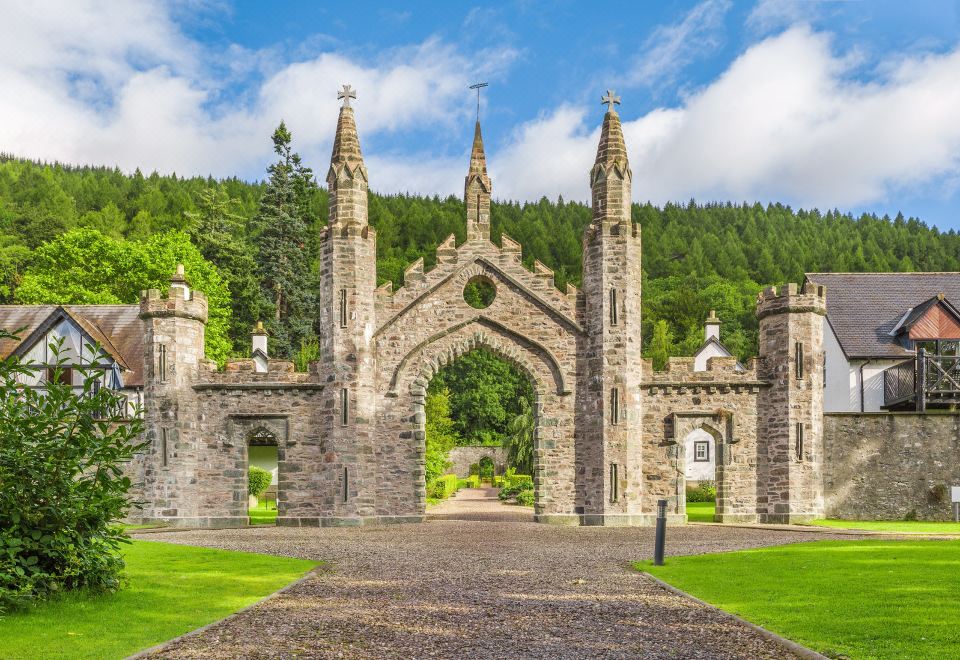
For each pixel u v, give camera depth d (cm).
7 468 1266
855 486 3306
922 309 4391
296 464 3272
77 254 5906
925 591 1376
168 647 1052
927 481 3272
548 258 11912
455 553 2119
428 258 11075
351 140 3369
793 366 3244
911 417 3300
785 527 2966
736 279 12231
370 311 3303
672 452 3272
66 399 1352
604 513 3161
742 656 1005
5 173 12469
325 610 1293
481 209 3394
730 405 3291
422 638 1100
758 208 15938
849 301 4681
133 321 4556
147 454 3253
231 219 8275
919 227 15212
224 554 2069
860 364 4431
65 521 1318
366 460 3234
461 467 8250
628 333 3241
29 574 1283
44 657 992
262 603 1354
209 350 5994
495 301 3350
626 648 1045
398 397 3297
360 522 3189
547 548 2242
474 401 8500
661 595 1425
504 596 1419
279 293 7469
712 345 6275
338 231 3297
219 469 3278
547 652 1026
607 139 3366
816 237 14225
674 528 2978
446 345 3334
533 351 3325
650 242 13400
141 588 1495
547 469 3259
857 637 1073
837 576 1557
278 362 3322
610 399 3212
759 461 3272
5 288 7025
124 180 13912
